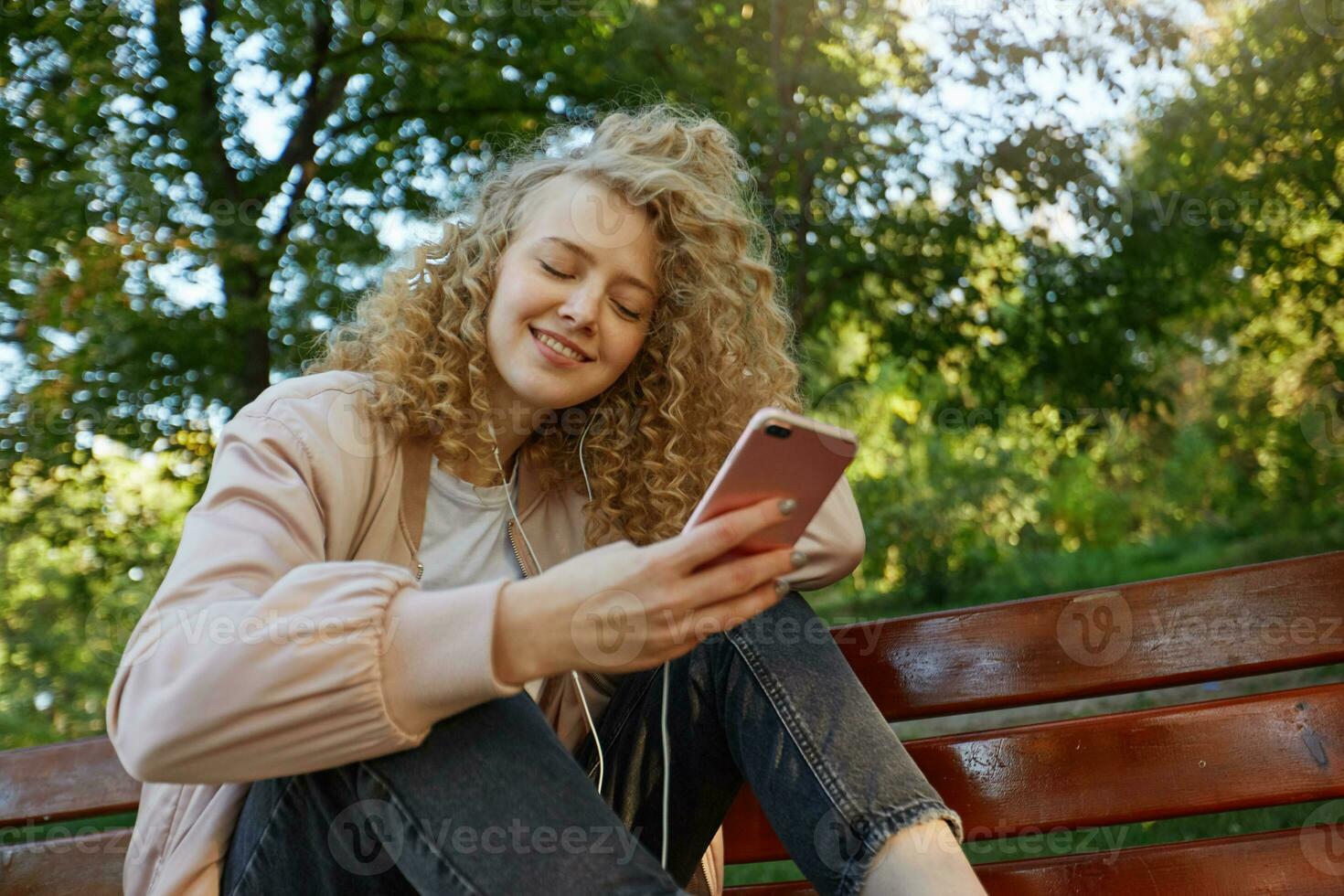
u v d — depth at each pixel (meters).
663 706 1.29
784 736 1.16
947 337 6.04
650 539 1.48
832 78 5.47
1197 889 1.42
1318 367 7.02
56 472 5.60
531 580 0.97
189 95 5.40
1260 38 5.89
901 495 8.09
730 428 1.49
